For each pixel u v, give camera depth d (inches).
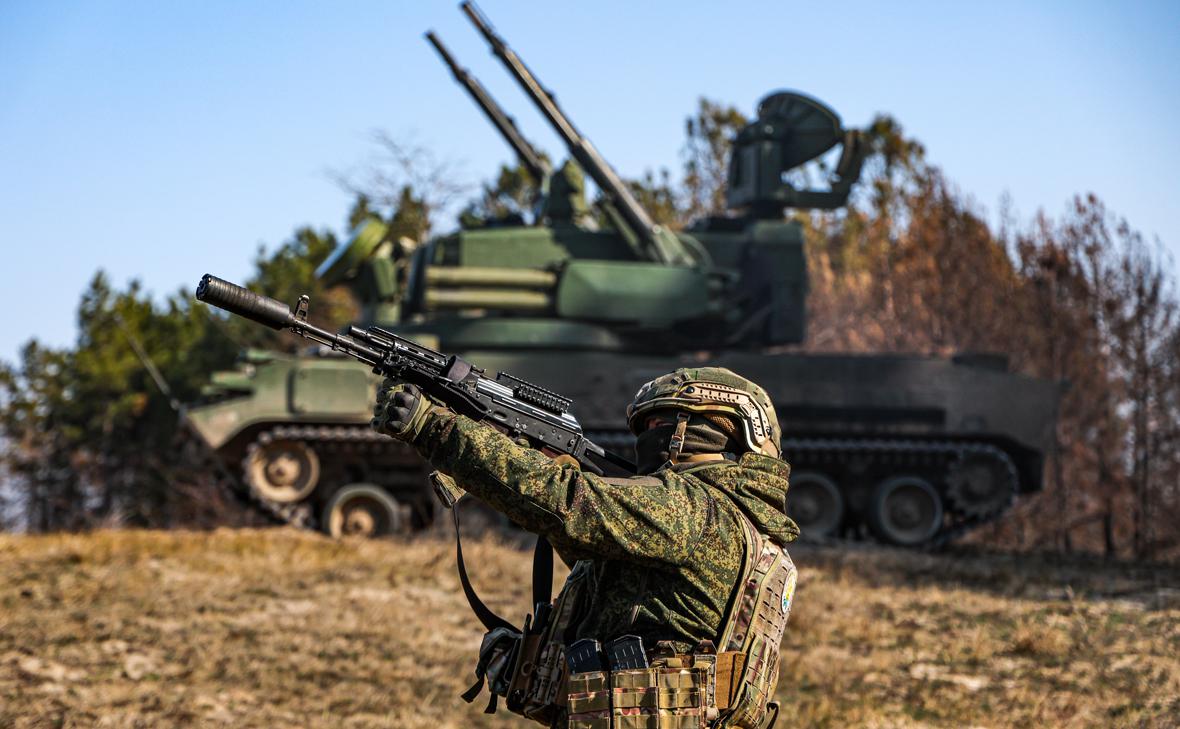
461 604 495.8
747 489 138.6
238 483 764.6
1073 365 1025.5
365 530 729.6
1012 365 1095.0
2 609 435.8
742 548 134.0
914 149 1766.7
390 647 419.5
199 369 1545.3
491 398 146.0
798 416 750.5
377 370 142.8
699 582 132.0
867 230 1704.0
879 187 1739.7
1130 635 449.1
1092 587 569.6
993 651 427.8
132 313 1599.4
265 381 703.1
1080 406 1017.5
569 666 132.2
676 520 130.0
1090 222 1018.7
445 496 129.6
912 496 783.1
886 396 754.2
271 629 435.5
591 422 735.7
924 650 432.5
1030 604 518.3
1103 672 394.3
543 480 127.2
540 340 746.8
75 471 1579.7
